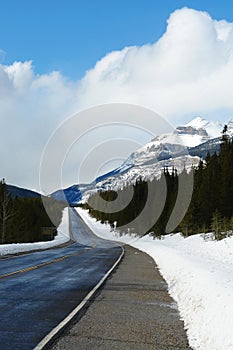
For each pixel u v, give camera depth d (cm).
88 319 789
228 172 5478
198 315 749
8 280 1342
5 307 877
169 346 615
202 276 1022
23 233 7062
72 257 2711
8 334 650
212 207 5488
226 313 620
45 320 763
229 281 897
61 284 1295
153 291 1202
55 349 574
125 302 1002
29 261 2231
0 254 2677
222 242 3150
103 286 1285
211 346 577
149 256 3000
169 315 852
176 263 1694
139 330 715
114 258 2722
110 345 608
